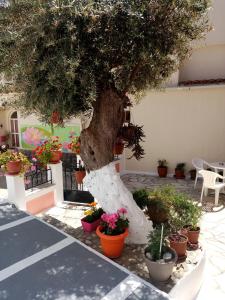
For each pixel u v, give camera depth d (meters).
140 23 3.66
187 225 4.90
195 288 4.09
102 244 4.38
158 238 3.96
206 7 4.11
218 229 6.19
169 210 5.11
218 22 9.91
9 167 5.71
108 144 4.58
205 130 10.03
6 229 4.97
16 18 3.87
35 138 12.42
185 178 10.34
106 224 4.48
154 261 3.74
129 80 4.68
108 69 4.14
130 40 3.81
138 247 4.72
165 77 5.51
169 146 10.59
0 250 4.29
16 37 3.58
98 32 3.64
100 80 4.14
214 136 9.96
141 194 5.55
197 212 5.23
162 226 3.90
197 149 10.25
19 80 3.91
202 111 9.96
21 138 12.80
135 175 10.90
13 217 5.43
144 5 3.60
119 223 4.36
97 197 4.77
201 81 10.07
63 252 4.27
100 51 3.68
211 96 9.77
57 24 3.30
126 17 3.60
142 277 3.90
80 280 3.60
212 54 10.36
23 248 4.36
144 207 5.34
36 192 6.30
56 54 3.44
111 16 3.50
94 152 4.59
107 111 4.41
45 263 3.97
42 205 6.54
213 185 7.51
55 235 4.80
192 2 3.86
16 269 3.82
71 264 3.96
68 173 10.25
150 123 10.69
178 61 5.31
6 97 5.06
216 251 5.29
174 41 4.21
